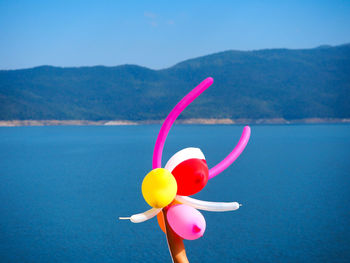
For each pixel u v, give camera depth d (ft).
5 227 88.43
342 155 250.78
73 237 80.12
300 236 78.38
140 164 216.33
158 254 69.00
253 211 102.53
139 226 89.56
